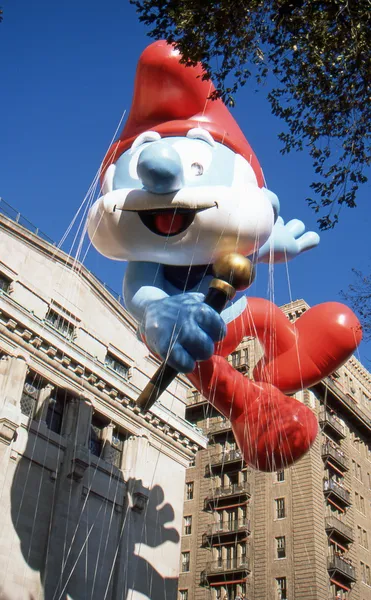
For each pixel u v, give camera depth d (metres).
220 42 9.54
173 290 10.27
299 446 9.91
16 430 19.62
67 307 24.20
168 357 8.71
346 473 42.94
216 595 38.59
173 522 24.23
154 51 10.54
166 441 25.61
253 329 10.89
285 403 10.22
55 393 22.05
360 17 9.45
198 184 9.58
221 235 9.38
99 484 21.88
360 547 40.75
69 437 21.38
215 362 10.16
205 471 43.91
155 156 8.84
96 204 10.06
